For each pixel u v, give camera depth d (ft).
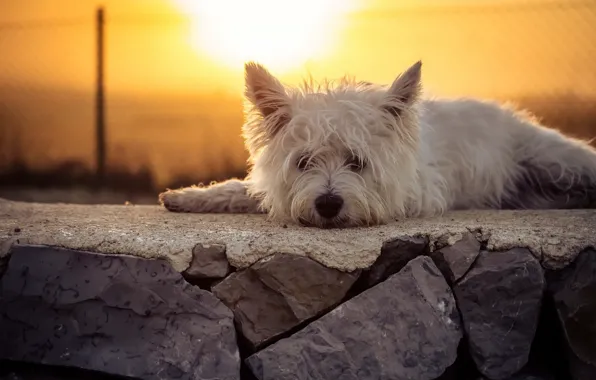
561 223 3.66
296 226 3.60
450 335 3.21
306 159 3.73
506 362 3.21
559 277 3.28
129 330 3.18
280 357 3.10
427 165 4.25
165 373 3.11
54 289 3.24
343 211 3.53
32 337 3.22
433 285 3.26
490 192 4.66
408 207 3.96
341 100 3.79
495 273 3.26
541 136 4.83
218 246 3.24
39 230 3.45
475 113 4.79
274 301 3.20
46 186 8.87
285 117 3.84
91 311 3.21
